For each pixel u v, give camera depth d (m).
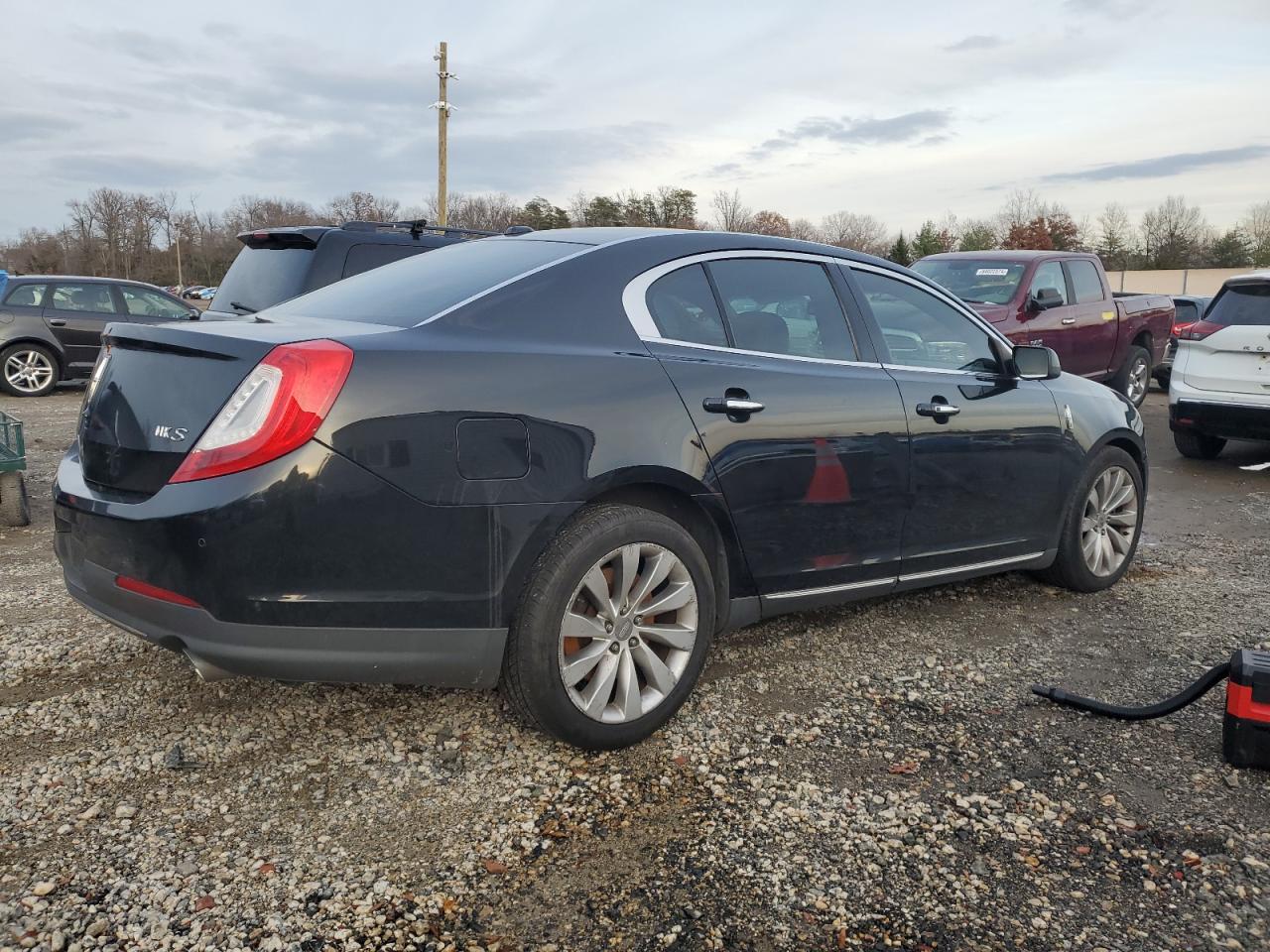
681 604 3.00
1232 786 2.82
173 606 2.44
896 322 3.86
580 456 2.73
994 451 4.00
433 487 2.52
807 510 3.34
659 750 2.97
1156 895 2.32
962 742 3.07
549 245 3.24
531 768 2.85
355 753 2.91
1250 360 8.20
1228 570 5.21
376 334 2.60
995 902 2.28
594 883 2.33
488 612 2.64
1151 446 10.05
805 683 3.50
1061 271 10.21
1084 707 3.31
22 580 4.56
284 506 2.38
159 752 2.88
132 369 2.69
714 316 3.26
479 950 2.09
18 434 5.67
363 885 2.30
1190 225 67.56
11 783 2.68
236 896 2.24
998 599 4.55
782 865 2.41
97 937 2.09
